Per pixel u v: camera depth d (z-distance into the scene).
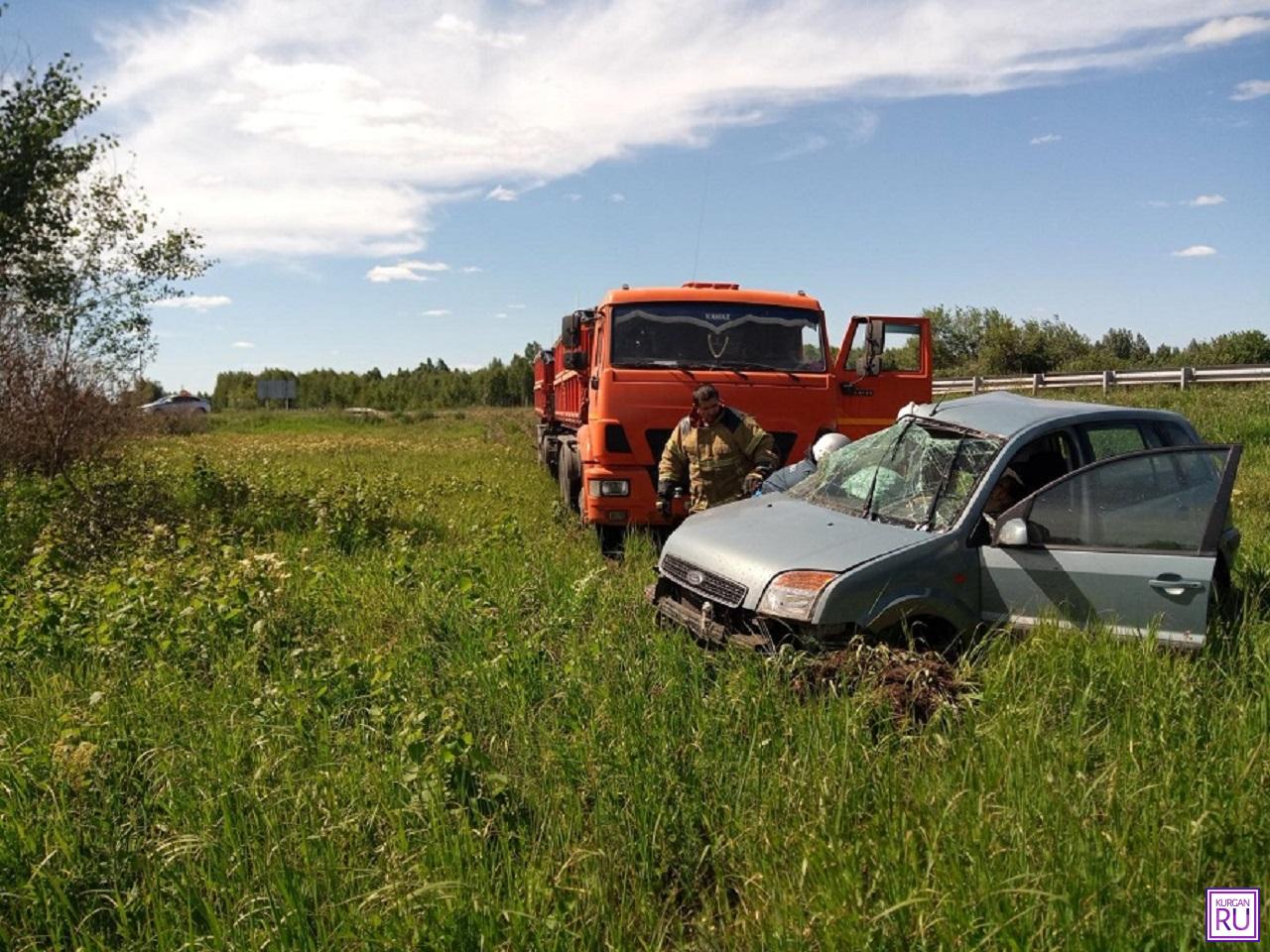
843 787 4.07
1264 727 4.38
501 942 3.35
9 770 4.48
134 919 3.68
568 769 4.37
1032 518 5.71
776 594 5.60
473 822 4.08
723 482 8.75
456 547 10.01
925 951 3.10
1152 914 3.14
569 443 13.04
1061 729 4.52
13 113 17.33
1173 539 5.48
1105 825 3.67
